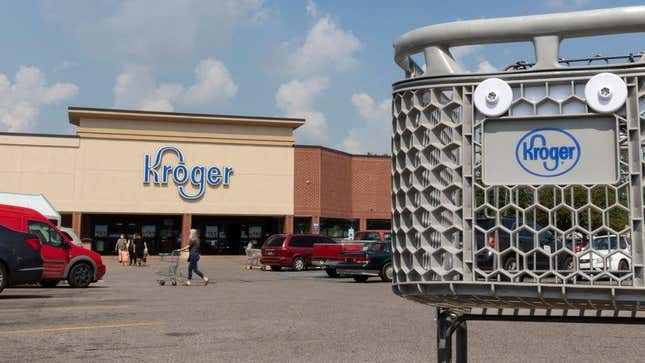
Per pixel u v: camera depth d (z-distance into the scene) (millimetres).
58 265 18766
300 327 10273
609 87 2240
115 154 46781
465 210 2422
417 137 2543
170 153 47781
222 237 51250
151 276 26531
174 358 7621
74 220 45812
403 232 2594
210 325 10453
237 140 49062
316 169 50469
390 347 8391
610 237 2256
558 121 2318
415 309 13016
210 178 48406
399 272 2619
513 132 2367
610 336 9242
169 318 11359
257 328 10125
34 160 45344
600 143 2270
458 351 3125
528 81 2342
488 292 2393
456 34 2424
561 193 2301
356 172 53656
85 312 12242
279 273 30562
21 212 16688
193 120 47969
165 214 47875
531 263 2375
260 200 49281
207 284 21734
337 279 25750
